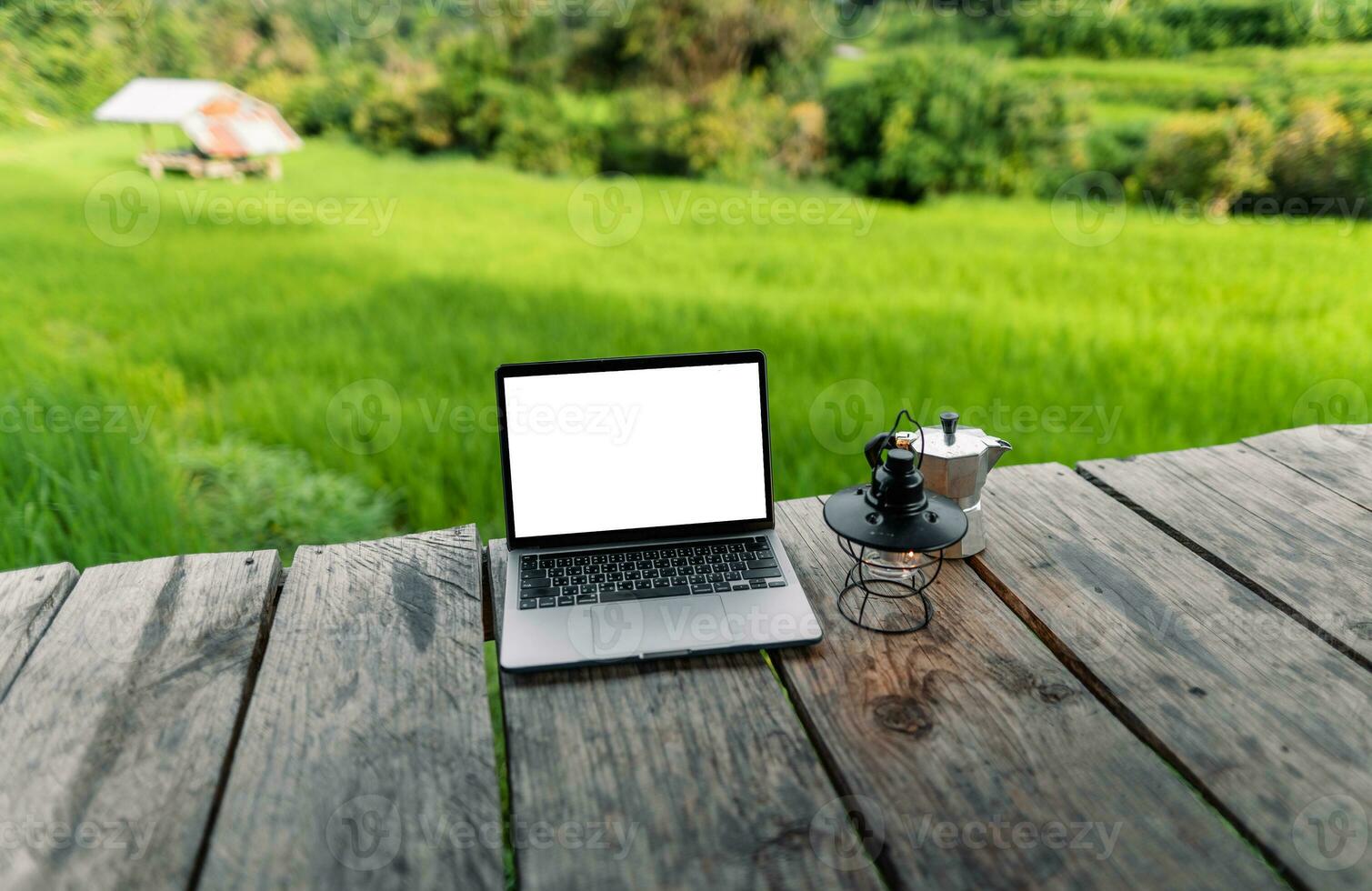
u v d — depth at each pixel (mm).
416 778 998
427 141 8188
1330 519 1570
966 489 1395
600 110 8492
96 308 6250
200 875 884
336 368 5879
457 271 7117
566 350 6215
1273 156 7688
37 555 3629
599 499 1408
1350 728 1057
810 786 982
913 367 6035
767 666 1188
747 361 1428
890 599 1341
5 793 981
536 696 1136
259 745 1048
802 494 4602
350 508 4391
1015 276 7141
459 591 1370
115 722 1091
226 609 1325
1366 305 6379
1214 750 1025
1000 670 1173
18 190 6973
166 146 7340
